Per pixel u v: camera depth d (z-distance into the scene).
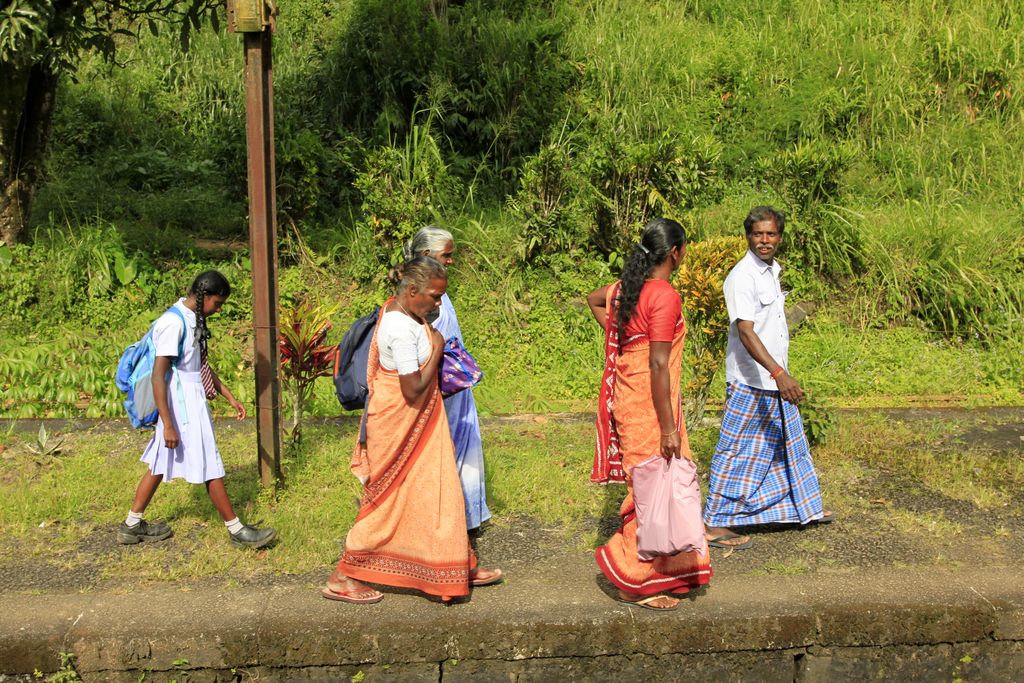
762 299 4.31
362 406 4.04
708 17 11.95
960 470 5.37
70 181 9.24
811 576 4.02
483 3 11.13
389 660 3.62
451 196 8.73
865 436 5.97
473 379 3.98
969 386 7.19
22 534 4.42
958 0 11.34
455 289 7.91
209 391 4.38
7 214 7.71
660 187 8.10
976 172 9.50
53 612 3.65
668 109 9.77
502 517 4.72
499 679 3.68
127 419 6.30
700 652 3.72
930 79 10.31
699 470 5.43
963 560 4.24
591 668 3.71
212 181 9.76
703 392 6.05
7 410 6.49
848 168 9.00
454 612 3.68
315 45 10.73
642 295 3.61
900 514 4.75
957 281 7.93
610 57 10.16
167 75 11.16
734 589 3.90
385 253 7.97
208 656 3.56
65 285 7.47
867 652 3.80
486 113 9.79
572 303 7.76
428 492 3.69
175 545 4.34
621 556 3.77
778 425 4.41
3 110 7.47
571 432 6.05
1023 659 3.88
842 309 8.19
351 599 3.75
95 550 4.28
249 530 4.26
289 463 5.22
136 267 7.79
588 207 8.32
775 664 3.78
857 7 11.52
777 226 4.26
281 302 7.73
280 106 10.13
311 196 8.39
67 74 10.54
